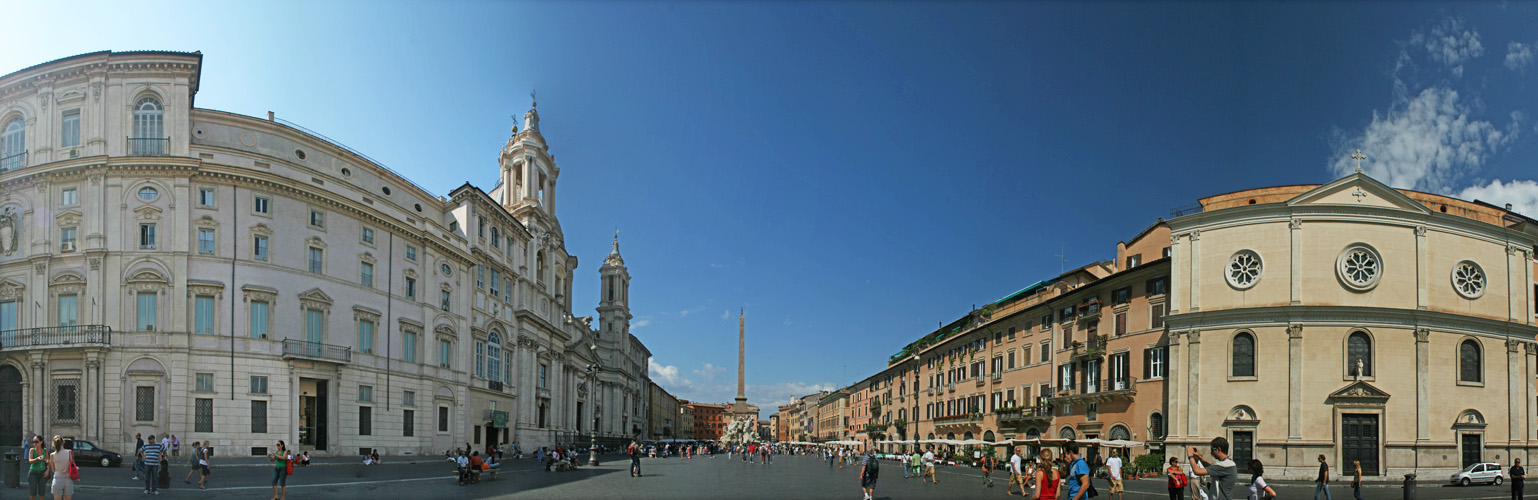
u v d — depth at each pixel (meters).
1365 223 47.75
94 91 47.62
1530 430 48.78
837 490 37.66
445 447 60.53
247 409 47.28
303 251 50.72
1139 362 53.44
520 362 73.12
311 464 46.38
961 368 83.25
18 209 47.91
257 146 50.03
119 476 34.53
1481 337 48.06
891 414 111.81
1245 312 47.66
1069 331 61.94
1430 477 45.28
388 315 56.06
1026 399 67.56
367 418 53.56
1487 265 49.53
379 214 55.56
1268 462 46.16
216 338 46.88
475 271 66.06
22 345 45.66
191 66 48.28
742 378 192.00
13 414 46.28
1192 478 20.80
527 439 73.19
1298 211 47.91
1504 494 37.56
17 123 49.38
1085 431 58.69
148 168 46.66
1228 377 47.81
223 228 47.81
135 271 46.06
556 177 87.19
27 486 26.86
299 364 49.59
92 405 44.84
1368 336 46.41
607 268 126.38
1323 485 26.75
